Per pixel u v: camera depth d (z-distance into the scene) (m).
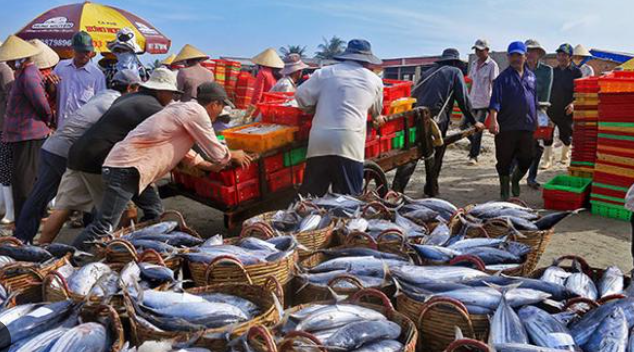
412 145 7.67
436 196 8.52
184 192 6.11
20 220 5.78
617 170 7.33
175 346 2.72
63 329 2.90
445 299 3.05
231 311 3.11
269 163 5.97
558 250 6.20
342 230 4.74
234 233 6.87
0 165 7.07
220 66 19.98
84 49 6.95
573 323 3.09
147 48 12.27
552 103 10.74
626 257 5.98
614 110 7.22
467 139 13.82
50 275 3.69
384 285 3.56
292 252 3.96
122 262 4.19
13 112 6.57
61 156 5.69
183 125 4.91
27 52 6.40
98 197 5.51
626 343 2.84
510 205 5.26
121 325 2.95
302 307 3.15
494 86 7.88
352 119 5.91
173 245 4.52
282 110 6.43
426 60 39.94
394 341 2.86
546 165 10.80
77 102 7.00
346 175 5.99
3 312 3.13
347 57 6.09
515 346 2.69
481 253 4.02
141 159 4.86
